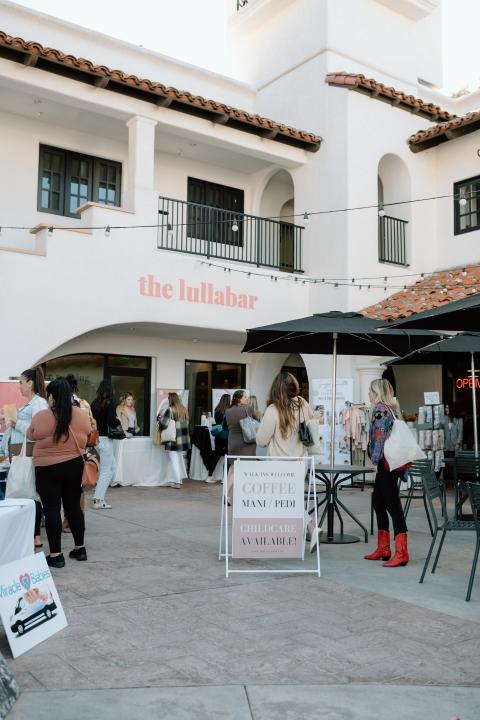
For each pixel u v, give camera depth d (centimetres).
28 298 1064
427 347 848
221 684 354
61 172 1341
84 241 1131
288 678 364
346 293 1367
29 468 579
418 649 410
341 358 1352
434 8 1641
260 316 1363
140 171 1224
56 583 543
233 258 1457
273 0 1566
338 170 1410
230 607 489
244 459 614
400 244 1512
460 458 866
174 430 1204
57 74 1147
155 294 1212
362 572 600
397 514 633
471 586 512
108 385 952
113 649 402
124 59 1430
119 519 859
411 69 1644
